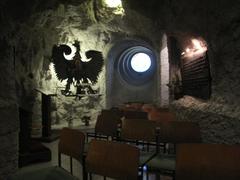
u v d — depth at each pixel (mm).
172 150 4113
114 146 2109
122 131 3373
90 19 8109
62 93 8883
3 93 3666
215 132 3510
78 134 2453
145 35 8523
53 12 6918
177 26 4949
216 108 3617
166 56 8219
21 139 4738
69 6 7195
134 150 1972
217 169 1876
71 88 9117
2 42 3877
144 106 7641
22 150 4707
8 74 3822
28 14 5441
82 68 9164
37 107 7285
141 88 11156
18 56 6156
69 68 8961
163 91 8406
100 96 9828
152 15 6562
